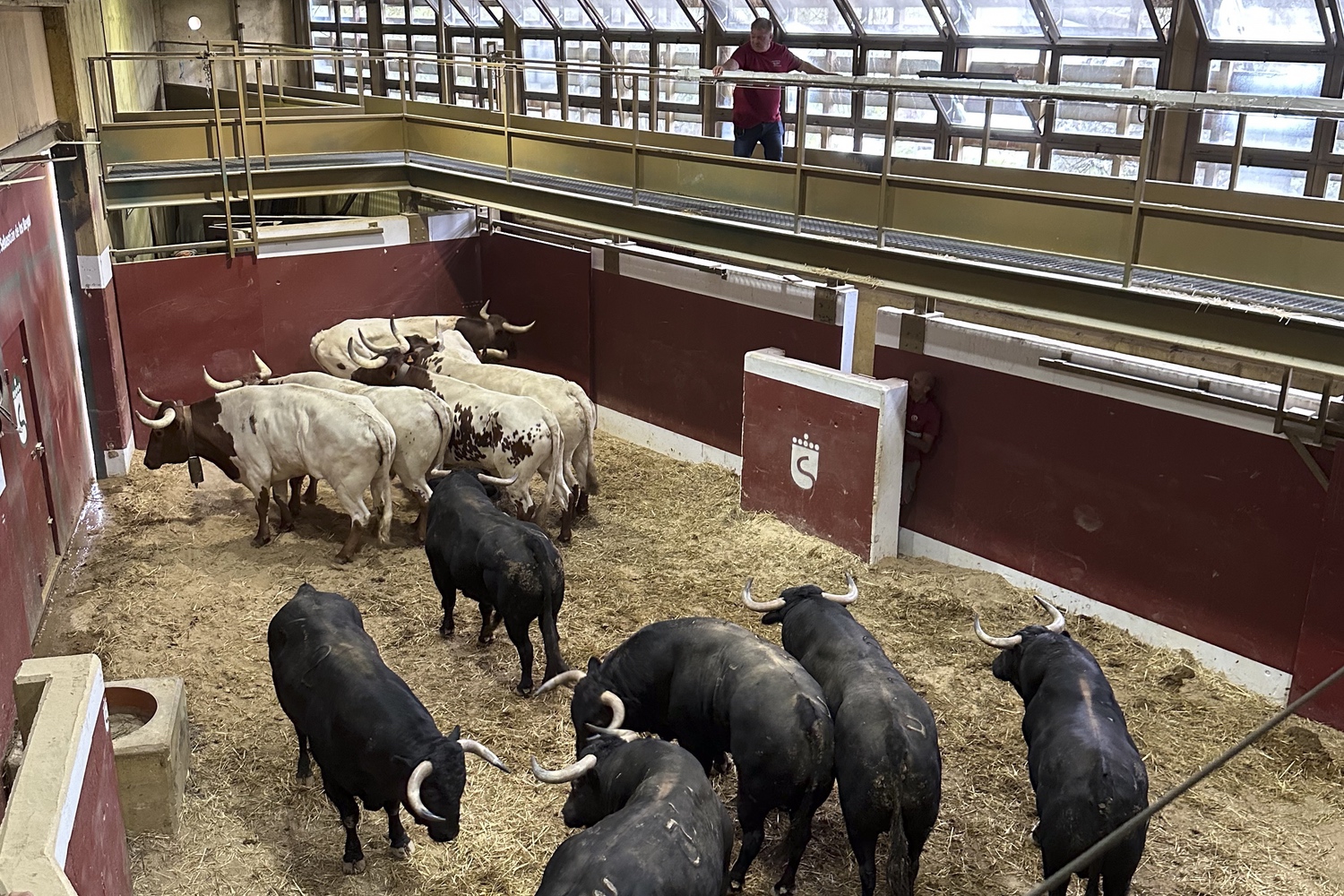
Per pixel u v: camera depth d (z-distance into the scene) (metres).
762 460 11.07
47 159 9.10
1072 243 7.92
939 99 15.23
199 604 9.14
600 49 20.64
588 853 4.61
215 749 7.19
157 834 6.36
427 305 14.78
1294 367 6.84
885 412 9.81
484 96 23.62
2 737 7.04
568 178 11.80
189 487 11.78
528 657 7.80
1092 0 13.32
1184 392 8.35
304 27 27.95
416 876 6.18
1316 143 11.98
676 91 19.09
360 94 14.65
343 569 9.87
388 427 9.72
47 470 9.55
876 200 9.05
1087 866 5.36
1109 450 8.94
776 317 11.57
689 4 18.12
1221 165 12.96
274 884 6.08
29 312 9.45
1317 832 6.67
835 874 6.29
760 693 5.90
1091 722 5.70
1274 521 8.04
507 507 11.20
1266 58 12.18
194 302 12.88
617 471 12.62
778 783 5.77
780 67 11.35
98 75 13.77
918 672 8.31
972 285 8.44
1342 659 7.68
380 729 5.69
